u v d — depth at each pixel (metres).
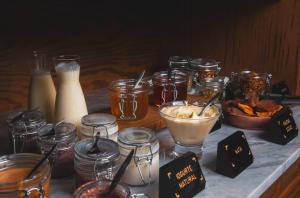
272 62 1.56
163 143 0.92
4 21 1.02
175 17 1.52
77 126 0.84
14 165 0.62
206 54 1.60
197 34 1.58
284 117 0.96
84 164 0.66
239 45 1.59
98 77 1.30
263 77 1.17
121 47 1.35
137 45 1.41
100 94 1.26
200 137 0.82
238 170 0.79
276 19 1.50
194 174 0.72
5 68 1.05
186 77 1.10
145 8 1.41
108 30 1.30
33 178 0.57
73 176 0.77
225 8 1.57
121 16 1.33
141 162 0.71
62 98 0.84
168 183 0.67
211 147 0.91
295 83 1.54
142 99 0.97
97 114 0.82
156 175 0.74
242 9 1.55
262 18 1.53
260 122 1.00
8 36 1.04
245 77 1.15
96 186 0.59
